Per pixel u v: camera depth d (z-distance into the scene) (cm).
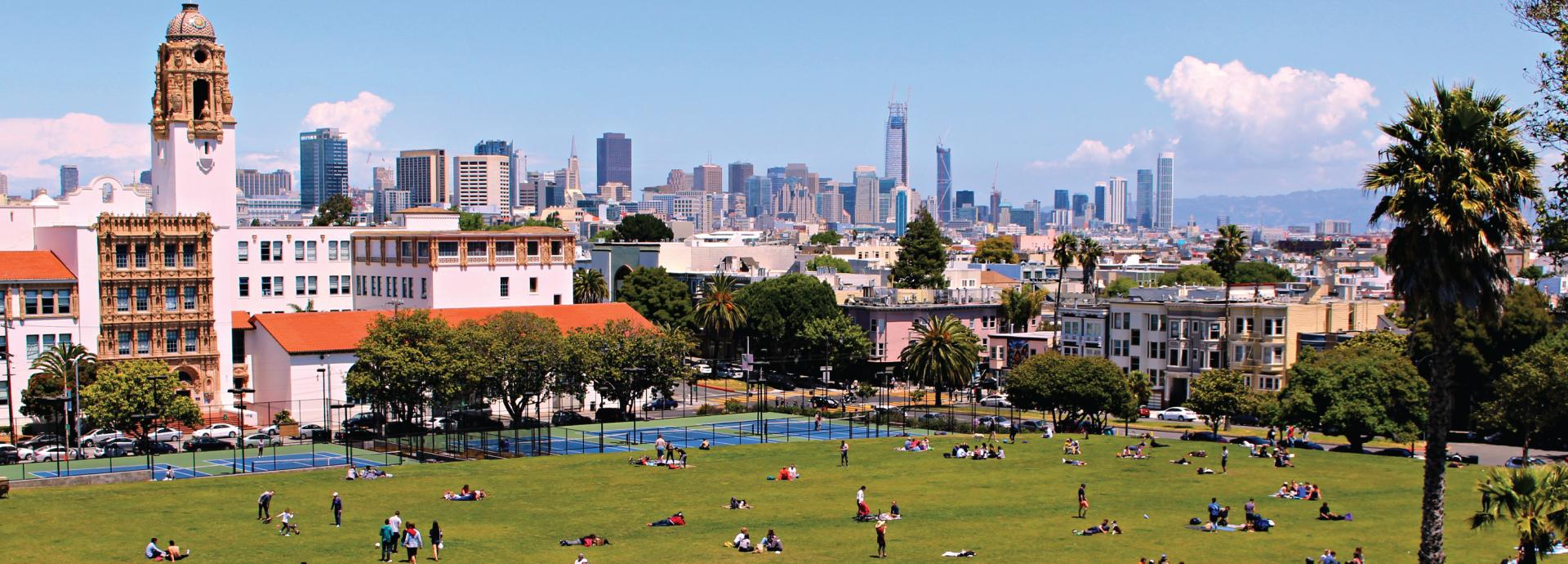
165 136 17238
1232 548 8262
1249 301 19438
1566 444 13675
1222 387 14838
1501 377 13575
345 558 8069
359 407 16112
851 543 8606
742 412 17188
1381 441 14850
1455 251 5506
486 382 14425
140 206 17900
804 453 12769
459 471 11556
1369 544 8350
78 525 9031
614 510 9825
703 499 10281
